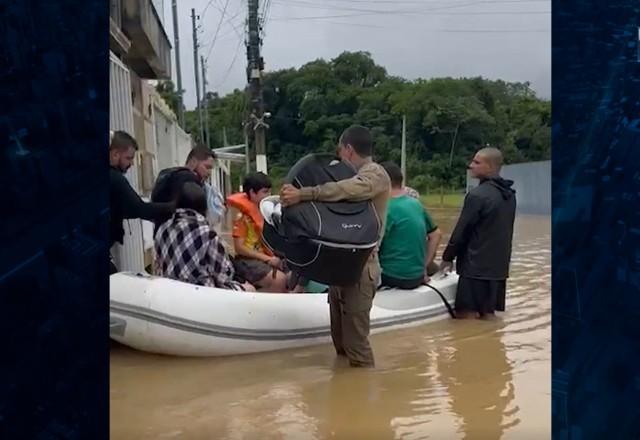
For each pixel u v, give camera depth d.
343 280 4.30
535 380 4.23
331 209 4.22
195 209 5.07
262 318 4.88
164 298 4.66
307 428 3.45
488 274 5.99
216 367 4.57
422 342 5.22
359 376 4.33
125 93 7.38
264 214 4.54
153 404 3.82
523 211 22.44
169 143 15.03
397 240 5.90
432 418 3.58
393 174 5.96
